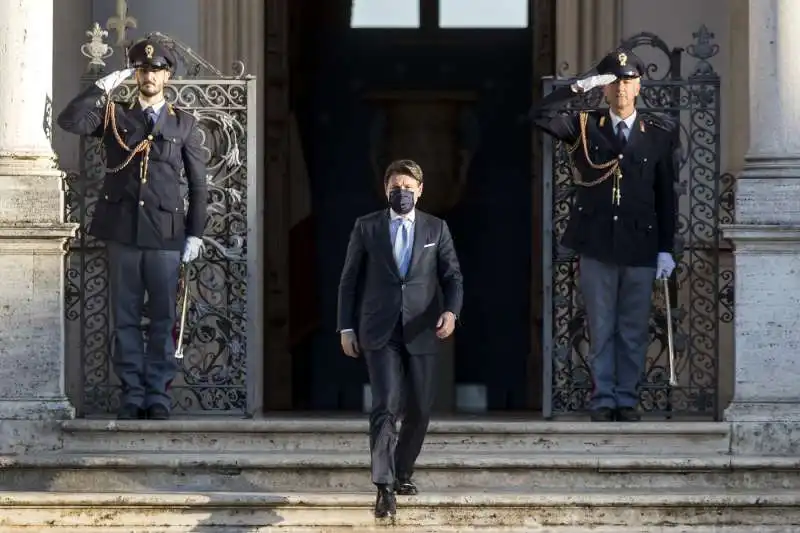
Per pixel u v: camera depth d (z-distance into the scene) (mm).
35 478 32469
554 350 36594
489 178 42969
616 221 34781
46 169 34500
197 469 32406
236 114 36719
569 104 36562
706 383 39625
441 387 42812
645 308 35219
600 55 41250
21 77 34375
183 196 36906
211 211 36719
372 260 30219
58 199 34250
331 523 30891
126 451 33594
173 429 33531
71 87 40531
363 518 30938
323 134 42906
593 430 33656
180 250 34906
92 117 34531
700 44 36375
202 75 41281
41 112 34625
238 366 36688
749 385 34000
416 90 43000
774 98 34156
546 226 36625
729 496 31312
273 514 31062
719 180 36375
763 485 32594
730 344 39875
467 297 42938
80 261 36562
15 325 34094
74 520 31109
